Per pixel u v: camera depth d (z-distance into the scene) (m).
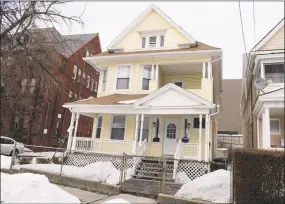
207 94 15.01
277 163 6.89
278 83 14.58
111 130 16.48
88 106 14.98
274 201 6.73
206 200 7.41
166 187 9.82
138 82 17.11
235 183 7.12
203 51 15.56
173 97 13.62
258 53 15.27
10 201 6.45
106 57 17.83
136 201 7.74
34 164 12.64
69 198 7.21
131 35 18.78
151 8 18.59
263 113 13.85
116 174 11.31
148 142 15.75
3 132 23.14
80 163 14.19
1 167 11.71
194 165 12.41
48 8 10.68
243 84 23.98
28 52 11.05
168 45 17.66
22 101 20.92
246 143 24.72
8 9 9.86
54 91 15.52
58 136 25.58
